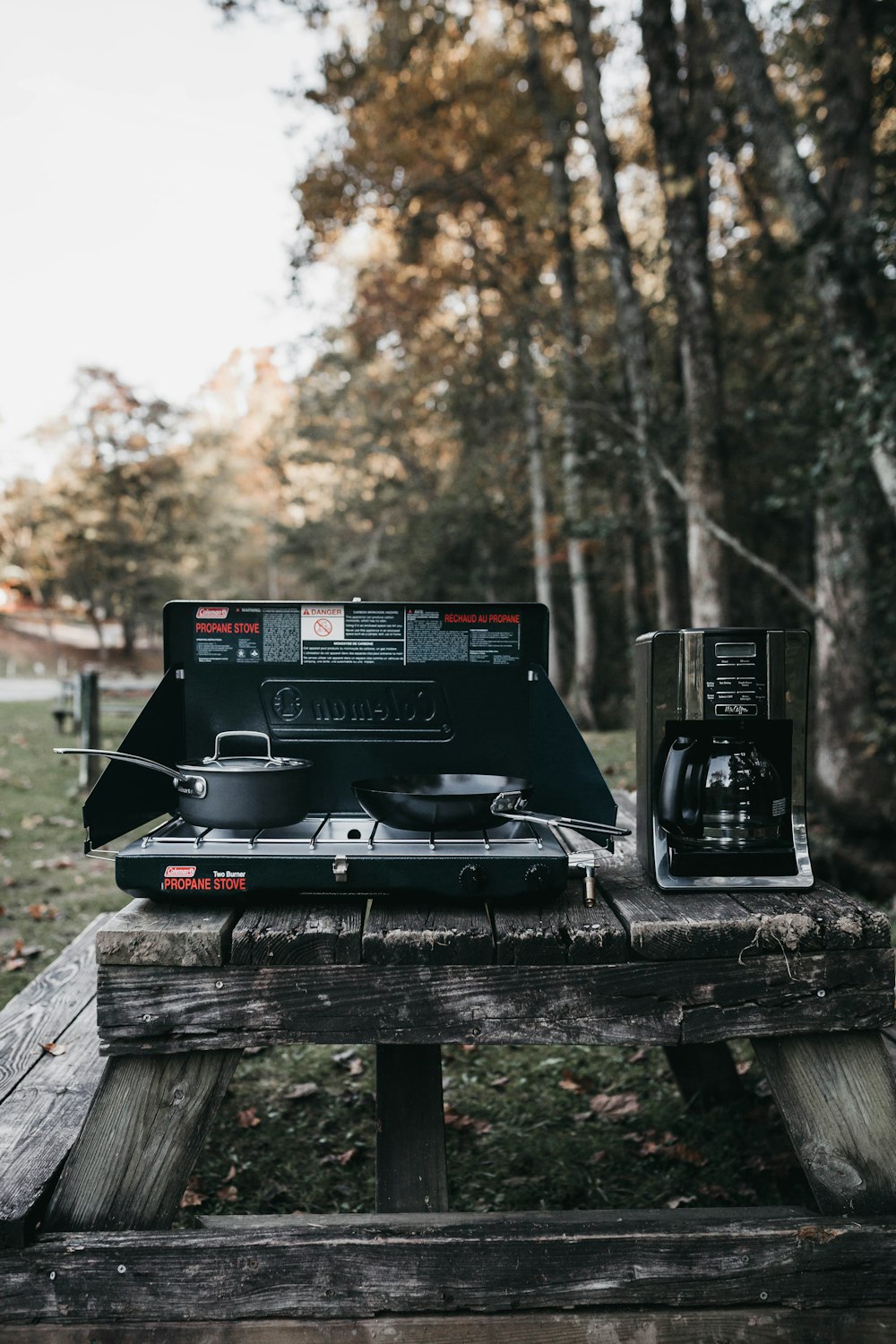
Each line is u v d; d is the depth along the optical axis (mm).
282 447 42250
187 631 2055
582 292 17766
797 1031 1681
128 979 1650
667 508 11766
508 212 18359
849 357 6438
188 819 1816
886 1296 1649
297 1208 2666
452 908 1776
